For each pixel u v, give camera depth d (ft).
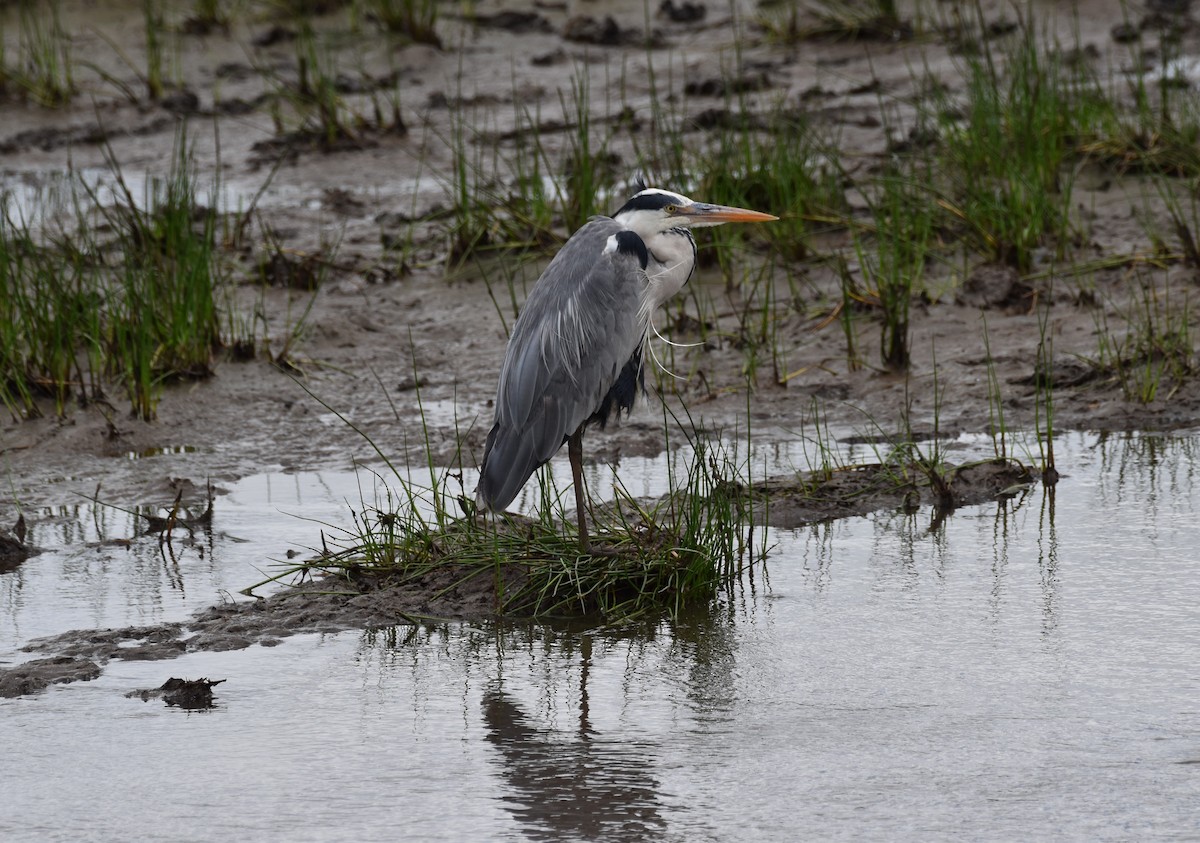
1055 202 57.41
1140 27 81.30
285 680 27.61
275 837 21.86
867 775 23.26
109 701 26.68
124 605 31.32
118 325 46.32
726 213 33.55
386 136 71.41
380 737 25.12
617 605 30.96
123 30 86.43
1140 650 27.48
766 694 26.45
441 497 36.50
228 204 63.36
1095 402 42.98
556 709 26.12
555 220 59.11
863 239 55.52
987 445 40.37
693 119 69.36
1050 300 48.75
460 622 30.40
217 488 38.93
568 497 37.24
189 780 23.67
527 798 22.89
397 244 58.13
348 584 32.14
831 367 46.57
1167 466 38.14
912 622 29.35
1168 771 22.98
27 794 23.26
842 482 37.50
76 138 73.51
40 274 48.32
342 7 88.43
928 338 47.98
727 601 31.01
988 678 26.61
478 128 71.82
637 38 85.56
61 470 40.37
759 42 82.74
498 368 47.52
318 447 41.93
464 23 87.25
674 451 40.81
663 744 24.61
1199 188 56.80
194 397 45.16
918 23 81.30
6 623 30.32
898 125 68.08
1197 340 45.62
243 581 32.65
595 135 69.41
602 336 32.45
